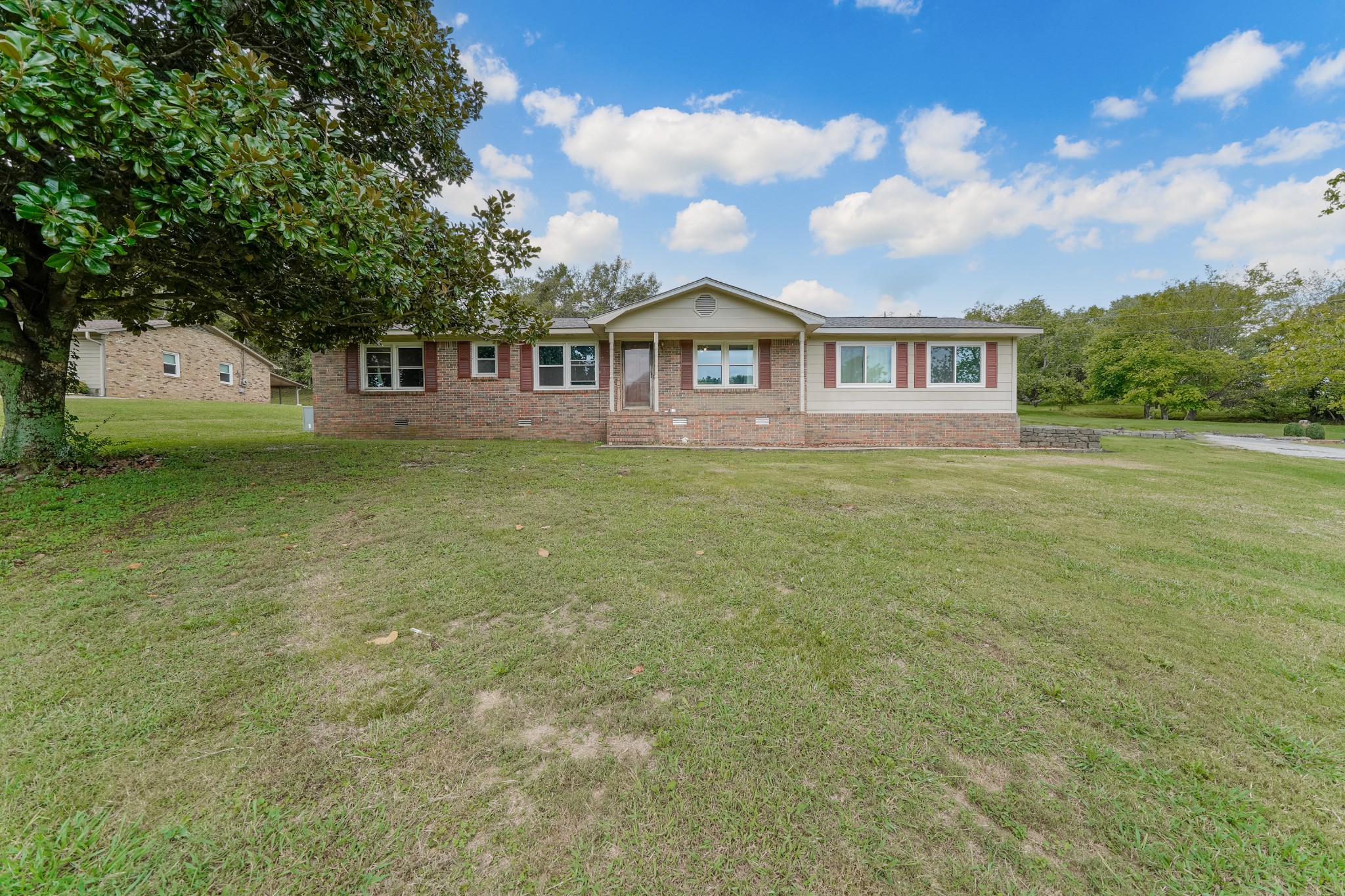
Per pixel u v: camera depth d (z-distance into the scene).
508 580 3.46
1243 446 14.21
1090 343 26.45
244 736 1.94
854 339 13.57
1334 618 3.04
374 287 5.55
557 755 1.87
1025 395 31.16
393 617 2.94
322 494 5.73
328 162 4.66
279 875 1.40
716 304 12.80
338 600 3.15
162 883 1.37
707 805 1.65
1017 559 4.02
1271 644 2.72
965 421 13.36
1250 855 1.48
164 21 4.98
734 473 7.91
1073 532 4.82
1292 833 1.55
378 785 1.72
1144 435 17.03
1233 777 1.78
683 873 1.42
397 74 6.16
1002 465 9.26
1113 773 1.79
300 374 38.66
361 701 2.17
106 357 19.25
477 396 13.68
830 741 1.94
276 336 9.10
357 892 1.36
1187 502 6.21
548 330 8.38
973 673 2.41
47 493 5.21
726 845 1.51
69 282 6.00
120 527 4.41
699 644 2.66
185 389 22.42
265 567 3.64
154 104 3.62
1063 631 2.85
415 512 5.12
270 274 5.87
